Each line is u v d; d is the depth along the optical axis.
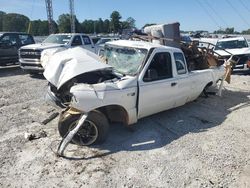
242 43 14.67
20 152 5.06
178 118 7.01
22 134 5.82
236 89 10.38
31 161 4.77
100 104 5.20
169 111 7.53
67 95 5.73
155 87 6.08
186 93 7.13
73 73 5.34
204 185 4.27
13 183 4.19
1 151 5.08
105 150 5.21
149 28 9.89
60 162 4.75
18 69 14.99
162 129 6.28
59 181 4.25
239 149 5.39
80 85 5.25
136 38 9.19
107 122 5.36
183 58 7.00
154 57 6.18
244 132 6.23
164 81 6.30
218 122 6.84
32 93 9.22
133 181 4.30
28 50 12.07
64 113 5.35
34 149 5.17
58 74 5.64
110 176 4.41
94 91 5.16
